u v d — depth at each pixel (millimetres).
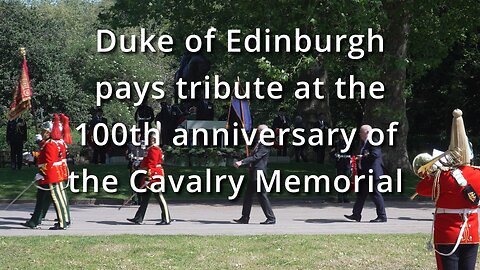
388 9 26000
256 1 24453
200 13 31094
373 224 17281
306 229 16141
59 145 16000
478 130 42156
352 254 12617
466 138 8812
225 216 19141
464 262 8688
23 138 30203
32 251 12742
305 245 13359
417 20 27266
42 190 15953
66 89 52125
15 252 12672
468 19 27641
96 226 16625
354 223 17500
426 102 41812
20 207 21016
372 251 12883
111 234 14914
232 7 27266
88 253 12594
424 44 27656
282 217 18969
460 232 8570
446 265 8656
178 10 31172
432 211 20516
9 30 50500
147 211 20250
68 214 16141
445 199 8664
